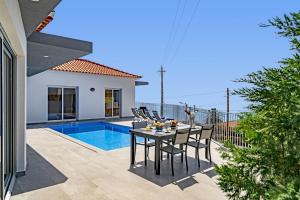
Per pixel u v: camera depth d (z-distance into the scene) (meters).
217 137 8.21
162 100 22.72
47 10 3.96
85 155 6.57
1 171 3.31
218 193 4.10
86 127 14.01
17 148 4.78
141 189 4.24
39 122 13.77
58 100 14.74
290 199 1.05
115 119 16.66
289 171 1.33
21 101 4.83
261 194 1.38
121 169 5.38
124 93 17.88
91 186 4.34
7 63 4.24
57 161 5.94
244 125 1.56
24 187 4.22
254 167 1.49
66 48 6.34
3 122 3.46
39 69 11.10
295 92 1.25
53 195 3.92
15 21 3.27
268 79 1.39
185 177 4.89
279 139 1.38
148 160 6.19
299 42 1.30
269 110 1.43
